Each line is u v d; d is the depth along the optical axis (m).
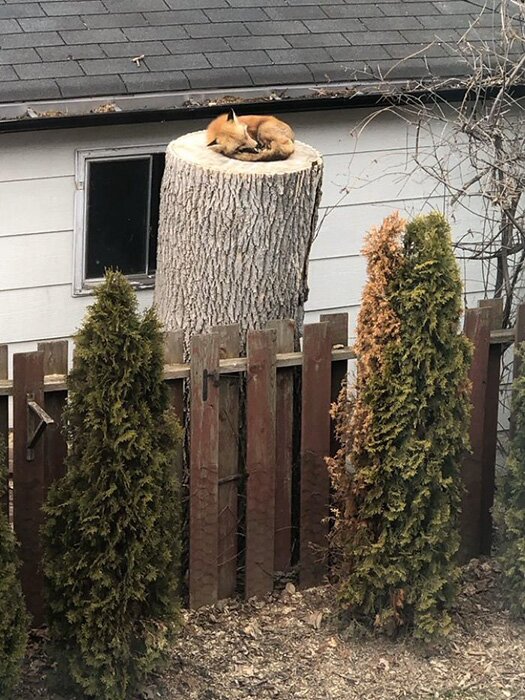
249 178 5.98
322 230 8.83
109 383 5.06
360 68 8.59
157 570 5.23
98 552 5.16
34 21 8.36
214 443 5.97
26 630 5.20
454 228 9.06
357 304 9.09
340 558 6.21
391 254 5.54
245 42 8.63
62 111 7.73
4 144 7.89
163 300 6.40
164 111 8.00
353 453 5.75
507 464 6.07
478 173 8.71
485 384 6.47
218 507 6.13
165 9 8.84
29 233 8.17
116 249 8.54
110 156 8.24
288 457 6.28
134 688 5.39
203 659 5.75
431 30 9.26
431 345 5.53
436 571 5.82
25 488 5.58
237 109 8.19
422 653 5.88
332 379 6.27
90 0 8.73
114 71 8.03
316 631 6.03
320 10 9.25
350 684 5.64
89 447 5.11
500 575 6.39
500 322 6.49
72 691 5.37
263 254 6.13
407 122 8.76
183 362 5.96
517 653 5.91
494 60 8.85
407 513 5.75
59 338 8.48
